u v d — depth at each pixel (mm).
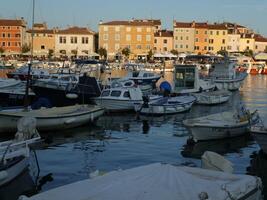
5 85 35438
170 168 8344
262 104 39281
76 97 31375
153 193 7094
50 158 17250
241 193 8258
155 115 30016
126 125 25859
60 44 120625
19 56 107688
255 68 93062
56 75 42000
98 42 124625
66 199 7012
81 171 15383
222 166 10062
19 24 119188
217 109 34906
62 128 23016
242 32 141125
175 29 126812
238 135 21422
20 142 14203
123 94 30625
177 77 40875
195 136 20359
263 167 16250
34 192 13023
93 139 21406
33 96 31812
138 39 121500
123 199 6883
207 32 129000
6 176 13000
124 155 18000
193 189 7383
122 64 83938
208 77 52062
